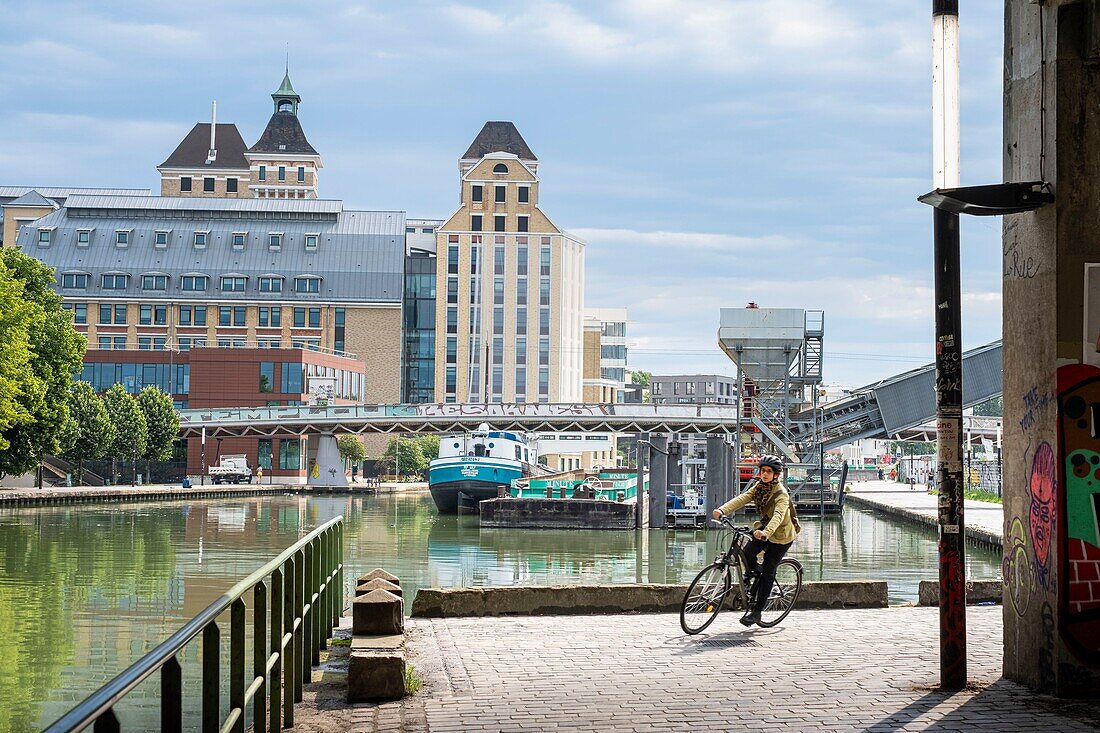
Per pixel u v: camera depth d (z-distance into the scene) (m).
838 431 70.12
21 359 59.56
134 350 129.00
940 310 10.12
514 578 36.97
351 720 9.24
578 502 59.91
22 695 17.48
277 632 8.79
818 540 52.84
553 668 11.36
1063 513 9.81
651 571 39.69
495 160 159.62
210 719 6.41
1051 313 9.94
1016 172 10.60
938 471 10.24
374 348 153.88
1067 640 9.81
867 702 9.73
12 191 185.62
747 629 13.83
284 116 189.00
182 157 186.50
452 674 11.07
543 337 158.50
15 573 35.81
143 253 152.75
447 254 159.00
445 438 76.94
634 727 8.90
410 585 34.44
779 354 64.38
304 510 77.12
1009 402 10.68
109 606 28.22
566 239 161.12
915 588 31.27
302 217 158.25
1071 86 9.87
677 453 66.06
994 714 9.27
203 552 43.62
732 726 8.91
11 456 68.25
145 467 114.88
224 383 123.69
